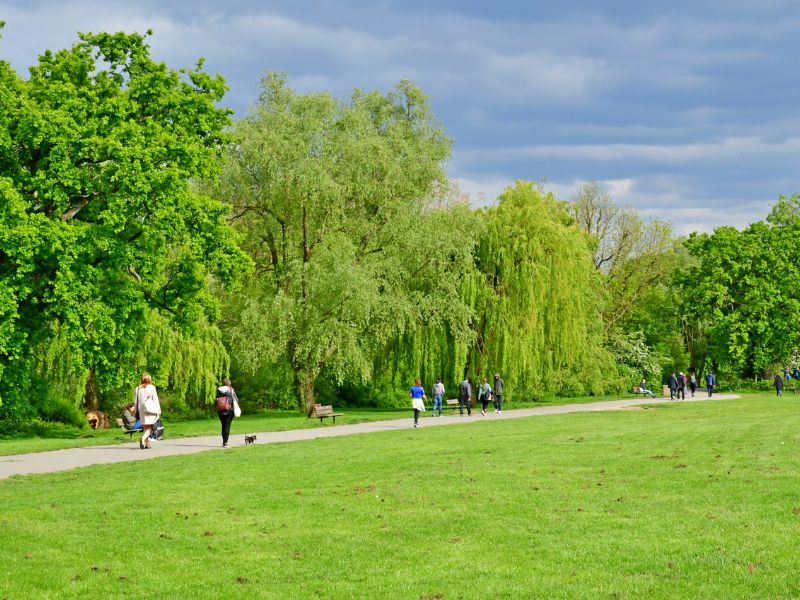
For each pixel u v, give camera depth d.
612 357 59.00
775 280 71.31
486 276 45.03
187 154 30.22
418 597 8.91
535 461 19.47
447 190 44.94
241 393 50.53
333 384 52.72
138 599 9.02
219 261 32.19
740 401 51.81
